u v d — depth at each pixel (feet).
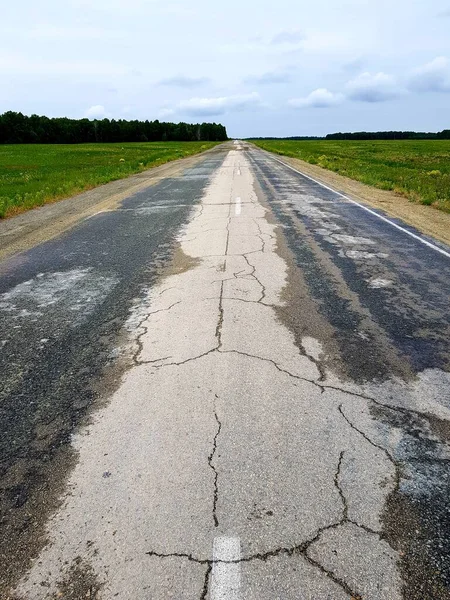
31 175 69.67
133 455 8.16
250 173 65.41
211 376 10.66
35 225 30.89
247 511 6.89
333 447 8.21
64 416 9.40
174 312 14.61
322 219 30.09
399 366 11.00
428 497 7.10
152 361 11.47
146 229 28.02
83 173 72.95
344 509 6.88
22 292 17.31
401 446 8.23
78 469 7.89
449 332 12.85
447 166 83.25
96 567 6.11
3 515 7.00
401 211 33.06
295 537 6.43
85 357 11.87
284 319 13.84
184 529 6.62
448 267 19.34
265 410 9.32
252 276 18.12
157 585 5.83
